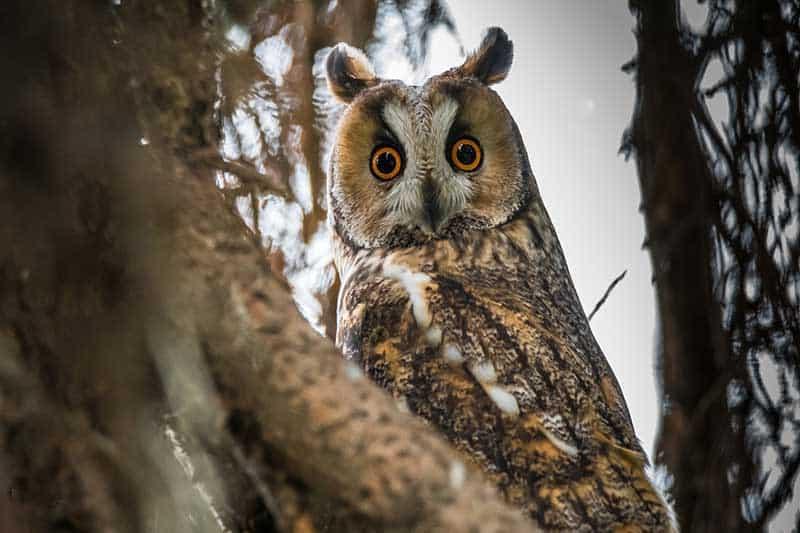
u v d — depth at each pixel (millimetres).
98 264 3820
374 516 3645
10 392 3721
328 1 8352
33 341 3762
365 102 9648
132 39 4168
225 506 3789
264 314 3861
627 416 8008
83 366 3783
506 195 9641
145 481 3781
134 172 3934
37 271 3775
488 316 8180
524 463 7242
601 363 8500
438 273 9117
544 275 9477
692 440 8805
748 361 8773
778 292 8797
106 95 3984
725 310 8914
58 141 3844
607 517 7086
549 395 7598
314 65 8094
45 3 3895
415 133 9438
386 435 3721
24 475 3715
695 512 8656
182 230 3914
